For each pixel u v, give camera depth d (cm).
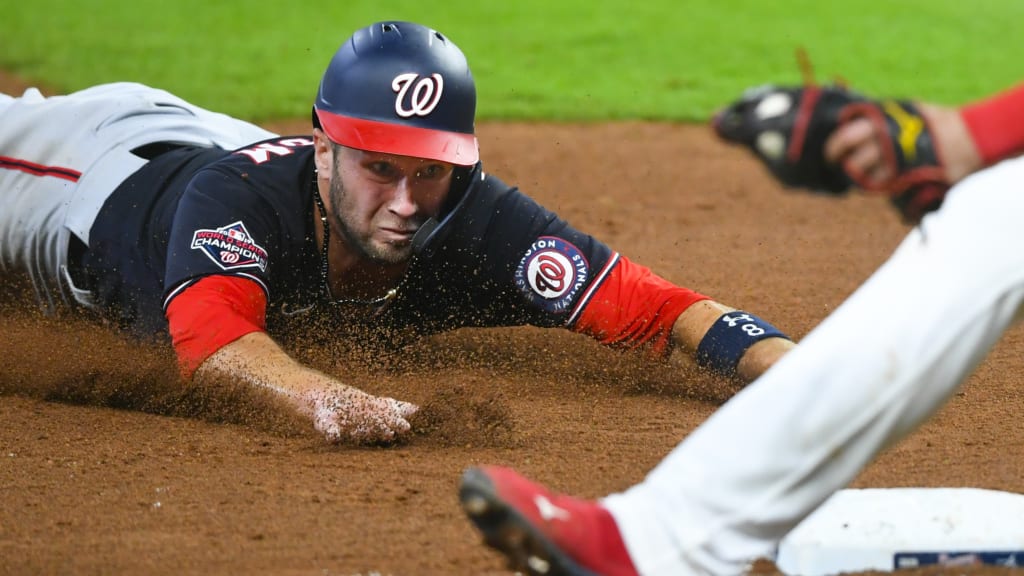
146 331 1531
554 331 1736
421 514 1091
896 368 742
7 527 1074
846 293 2066
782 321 1881
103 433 1338
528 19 5297
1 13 5147
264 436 1316
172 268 1348
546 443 1296
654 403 1447
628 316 1435
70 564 988
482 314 1489
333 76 1345
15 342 1612
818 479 779
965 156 743
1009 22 5472
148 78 4059
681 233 2517
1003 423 1380
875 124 734
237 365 1303
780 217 2683
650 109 3862
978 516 1002
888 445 780
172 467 1227
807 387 756
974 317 733
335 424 1274
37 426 1362
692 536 791
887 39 5088
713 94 4103
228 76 4138
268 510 1105
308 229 1397
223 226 1356
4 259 1680
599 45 4850
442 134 1324
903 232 2566
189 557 1000
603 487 1161
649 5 5659
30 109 1692
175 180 1548
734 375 1384
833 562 950
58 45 4550
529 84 4194
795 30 5219
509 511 781
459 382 1502
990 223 726
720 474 779
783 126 742
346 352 1526
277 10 5322
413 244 1349
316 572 965
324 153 1370
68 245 1603
